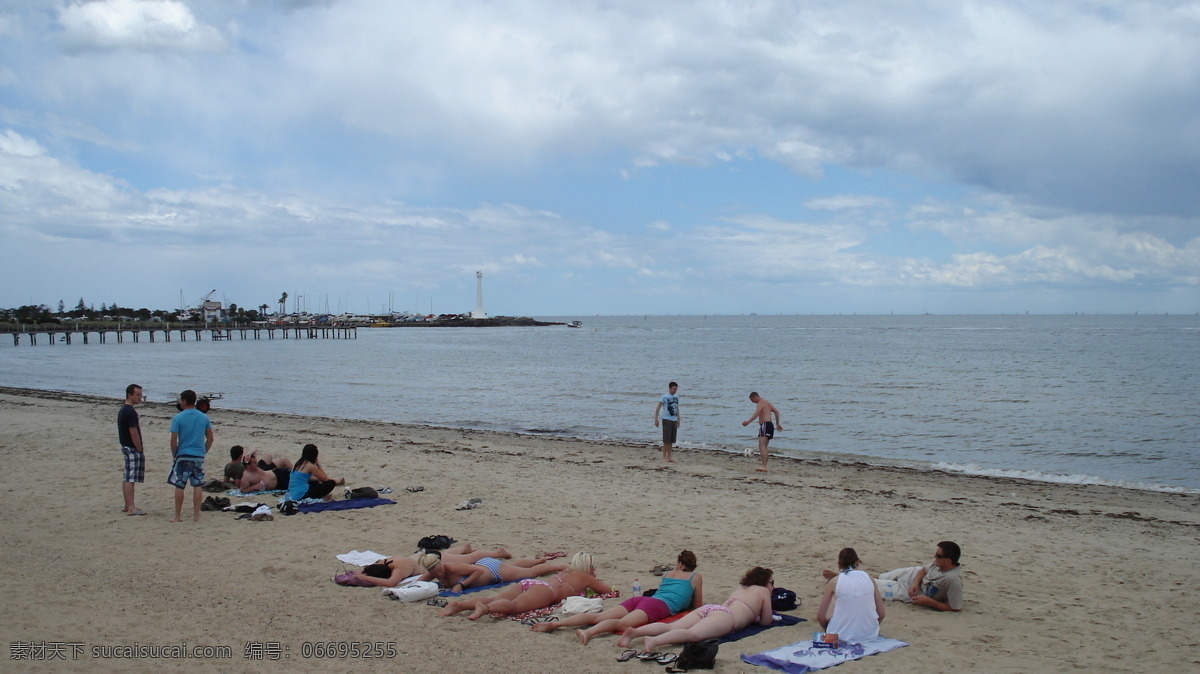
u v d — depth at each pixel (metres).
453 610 6.82
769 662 5.83
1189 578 8.45
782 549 9.41
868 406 29.78
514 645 6.12
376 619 6.65
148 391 36.25
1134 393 34.19
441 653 5.91
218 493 11.84
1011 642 6.40
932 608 7.27
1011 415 27.23
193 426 10.00
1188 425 24.89
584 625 6.52
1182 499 14.09
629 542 9.59
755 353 72.38
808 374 46.03
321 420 24.70
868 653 6.05
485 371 50.78
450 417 27.33
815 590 7.82
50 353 76.12
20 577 7.52
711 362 59.12
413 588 7.20
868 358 62.53
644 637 6.08
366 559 8.33
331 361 63.38
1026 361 57.34
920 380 41.19
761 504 12.16
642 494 12.77
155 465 13.97
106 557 8.31
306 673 5.45
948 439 22.12
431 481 13.35
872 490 13.91
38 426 19.28
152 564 8.09
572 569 7.39
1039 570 8.73
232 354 75.56
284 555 8.55
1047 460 18.91
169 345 100.44
